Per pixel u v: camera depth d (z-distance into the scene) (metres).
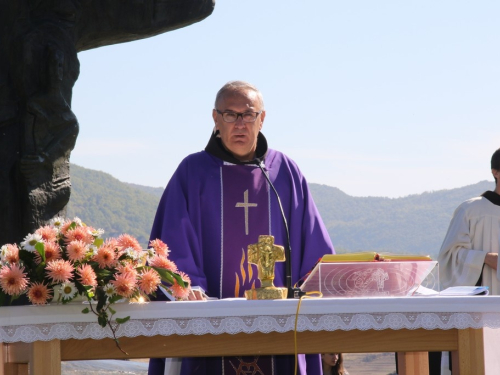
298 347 3.17
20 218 9.03
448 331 3.21
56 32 9.28
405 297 3.11
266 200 4.19
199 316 3.09
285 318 3.09
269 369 4.09
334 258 3.28
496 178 6.56
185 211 4.08
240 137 3.98
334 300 3.09
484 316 3.13
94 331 3.09
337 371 6.25
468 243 6.47
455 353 3.21
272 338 3.17
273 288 3.27
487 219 6.49
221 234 4.12
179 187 4.14
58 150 9.18
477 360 3.18
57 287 3.11
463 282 6.39
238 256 4.11
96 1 9.69
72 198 51.22
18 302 3.71
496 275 6.33
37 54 9.11
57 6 9.32
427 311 3.11
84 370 7.66
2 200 8.98
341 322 3.09
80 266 3.14
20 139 9.08
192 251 4.01
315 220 4.17
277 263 4.04
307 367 4.16
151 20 9.88
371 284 3.24
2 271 3.08
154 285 3.15
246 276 4.10
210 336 3.16
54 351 3.10
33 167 8.95
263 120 4.11
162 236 4.00
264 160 4.25
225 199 4.16
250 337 3.16
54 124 9.15
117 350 3.15
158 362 4.16
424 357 4.21
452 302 3.11
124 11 9.80
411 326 3.11
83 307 3.08
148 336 3.16
